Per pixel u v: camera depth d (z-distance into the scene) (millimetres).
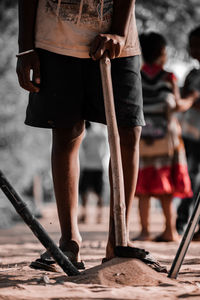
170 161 8523
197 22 15469
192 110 9062
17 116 17062
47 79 4488
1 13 16297
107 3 4465
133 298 3229
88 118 4613
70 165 4633
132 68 4504
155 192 8438
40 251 6453
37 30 4516
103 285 3564
